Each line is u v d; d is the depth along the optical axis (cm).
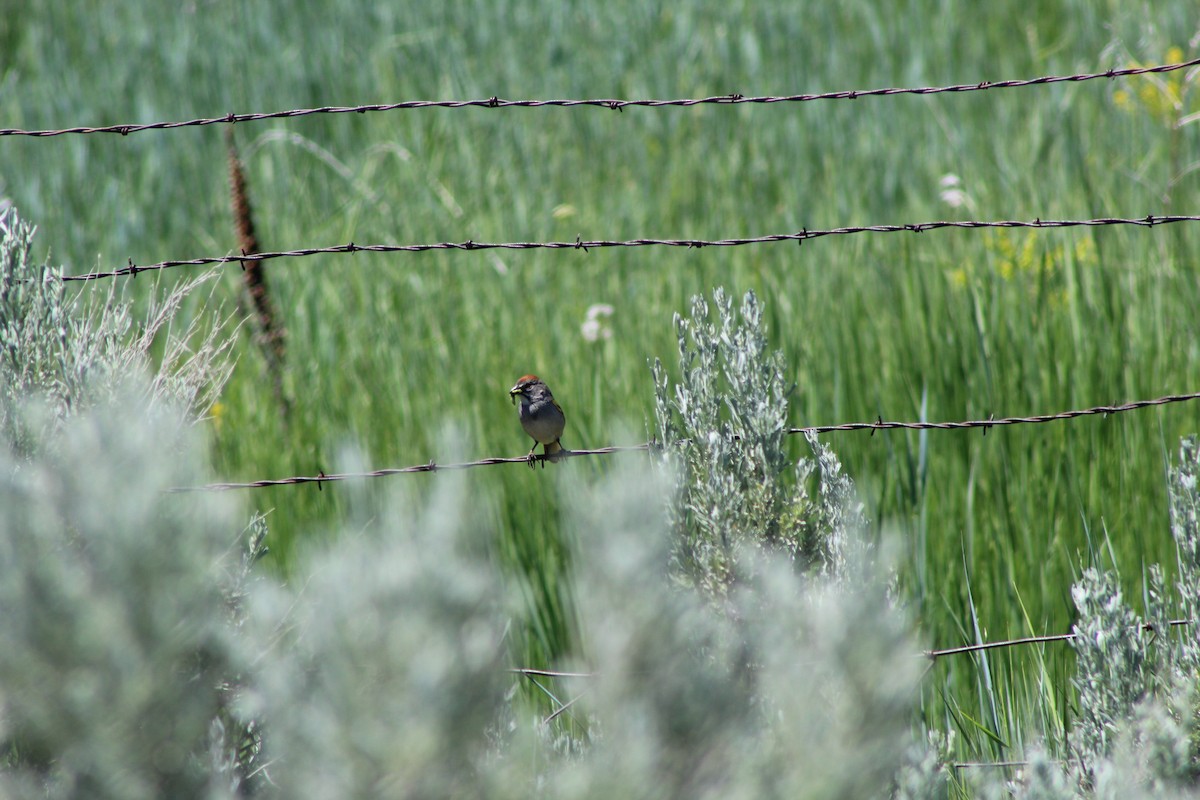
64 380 1181
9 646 614
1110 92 3950
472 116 4131
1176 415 2195
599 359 2498
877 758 705
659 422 1325
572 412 2288
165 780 660
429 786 599
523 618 1977
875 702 700
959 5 4812
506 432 2317
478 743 686
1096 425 2141
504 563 2033
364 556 655
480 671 626
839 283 2720
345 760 594
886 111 4050
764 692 849
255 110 4272
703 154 3853
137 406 801
